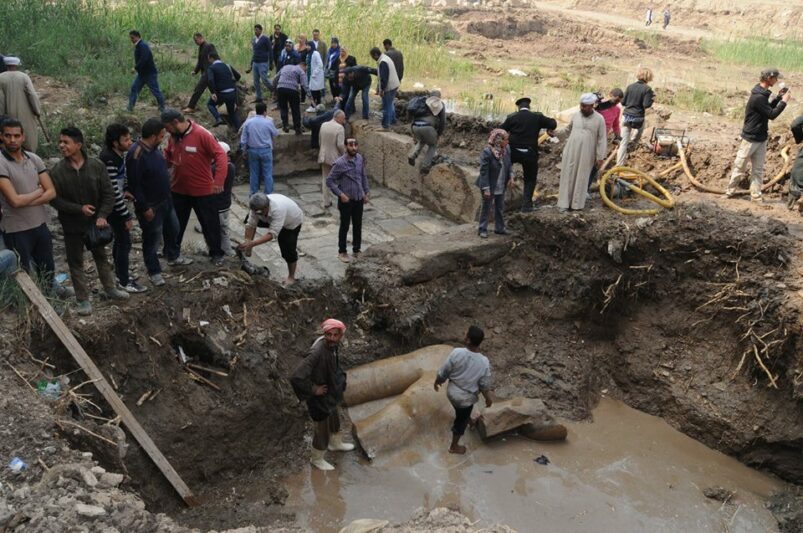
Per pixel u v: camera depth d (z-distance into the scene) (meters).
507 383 8.39
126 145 6.53
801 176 9.12
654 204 9.35
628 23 35.50
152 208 6.87
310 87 14.24
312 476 6.89
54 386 5.65
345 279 8.78
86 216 6.25
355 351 8.18
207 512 6.26
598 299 8.83
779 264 7.75
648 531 6.51
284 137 12.92
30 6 16.70
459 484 6.91
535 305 9.03
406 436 7.23
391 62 12.36
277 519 6.27
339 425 7.11
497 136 8.66
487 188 8.86
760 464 7.50
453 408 7.48
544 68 22.02
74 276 6.47
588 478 7.19
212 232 7.94
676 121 14.12
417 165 11.79
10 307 6.22
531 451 7.52
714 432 7.80
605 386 8.74
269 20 20.86
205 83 13.00
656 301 8.66
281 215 7.69
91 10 18.09
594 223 8.78
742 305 7.82
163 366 6.80
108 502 4.33
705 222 8.29
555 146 11.86
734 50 27.05
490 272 9.12
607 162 10.88
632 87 10.61
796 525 6.68
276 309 7.88
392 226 10.98
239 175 12.62
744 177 10.07
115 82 14.00
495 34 28.98
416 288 8.57
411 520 4.98
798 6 33.22
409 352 8.41
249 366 7.13
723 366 8.02
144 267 7.92
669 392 8.21
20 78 9.41
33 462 4.66
